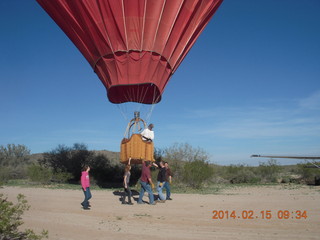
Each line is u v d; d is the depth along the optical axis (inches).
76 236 272.8
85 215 379.9
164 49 546.3
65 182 968.3
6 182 941.2
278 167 1077.8
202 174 775.7
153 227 309.9
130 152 509.4
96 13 528.1
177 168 831.7
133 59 531.8
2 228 225.1
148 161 488.4
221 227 307.7
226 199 530.6
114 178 1014.4
